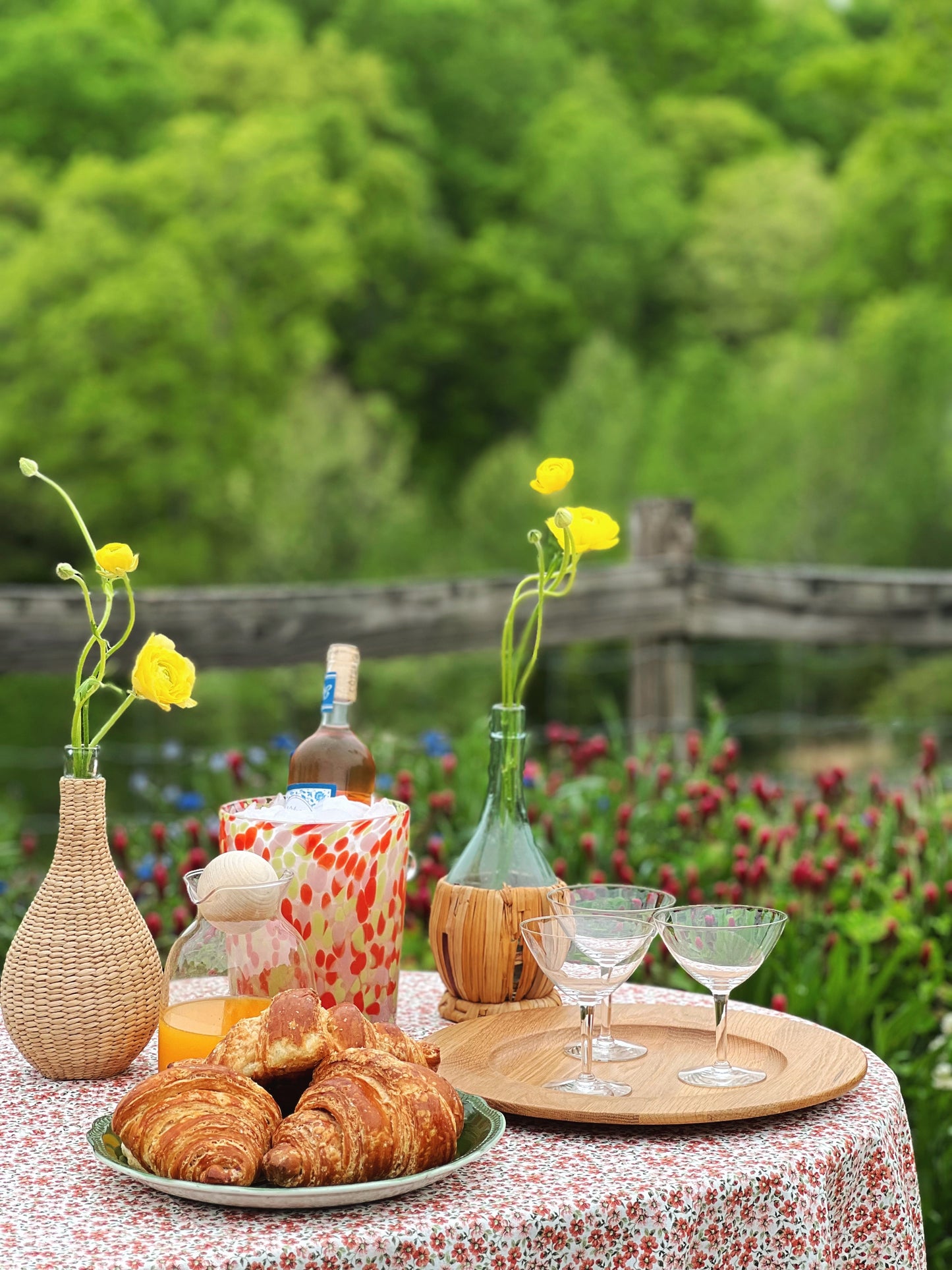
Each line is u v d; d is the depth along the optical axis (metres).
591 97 16.64
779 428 15.38
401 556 14.95
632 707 3.88
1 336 13.76
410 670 13.94
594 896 1.19
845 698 14.09
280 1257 0.85
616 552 15.32
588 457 15.46
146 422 13.70
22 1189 0.96
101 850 1.20
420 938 2.61
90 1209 0.93
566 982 1.09
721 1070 1.15
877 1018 2.15
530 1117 1.08
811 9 17.50
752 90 17.25
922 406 15.05
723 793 3.05
